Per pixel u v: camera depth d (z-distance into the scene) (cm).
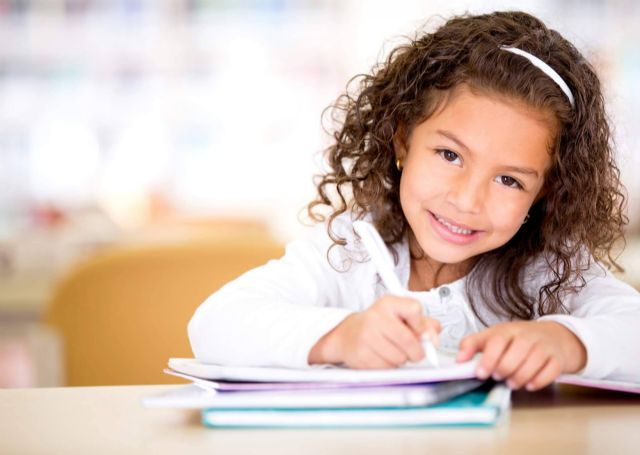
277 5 567
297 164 559
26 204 548
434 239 113
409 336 83
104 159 558
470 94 112
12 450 70
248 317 94
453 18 130
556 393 95
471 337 86
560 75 118
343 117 149
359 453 66
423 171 113
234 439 72
